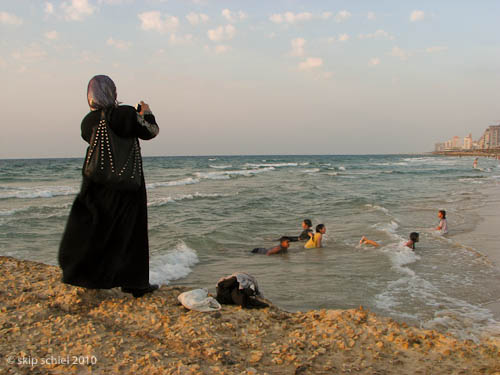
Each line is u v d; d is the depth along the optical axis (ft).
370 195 80.74
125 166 10.18
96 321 10.84
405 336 11.10
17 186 101.04
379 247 34.73
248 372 8.75
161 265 27.89
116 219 10.77
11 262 15.56
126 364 8.78
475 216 52.19
